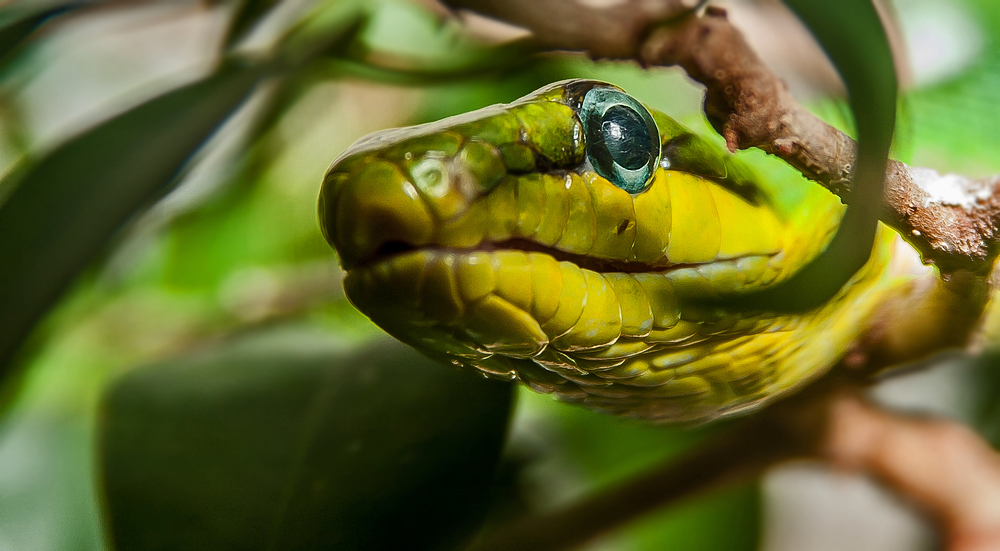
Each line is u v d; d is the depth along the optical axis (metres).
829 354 0.19
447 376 0.19
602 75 0.22
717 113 0.17
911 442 0.21
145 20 0.21
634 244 0.18
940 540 0.21
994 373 0.22
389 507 0.18
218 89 0.18
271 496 0.18
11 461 0.22
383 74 0.20
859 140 0.16
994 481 0.21
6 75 0.20
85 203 0.18
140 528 0.18
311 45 0.20
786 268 0.18
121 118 0.18
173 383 0.19
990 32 0.20
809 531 0.28
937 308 0.19
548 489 0.21
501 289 0.17
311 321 0.21
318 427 0.18
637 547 0.22
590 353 0.18
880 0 0.20
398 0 0.21
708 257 0.18
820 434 0.20
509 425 0.18
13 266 0.18
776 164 0.19
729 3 0.21
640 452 0.22
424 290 0.17
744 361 0.19
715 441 0.20
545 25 0.18
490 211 0.17
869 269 0.18
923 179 0.18
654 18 0.17
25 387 0.22
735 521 0.22
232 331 0.20
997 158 0.20
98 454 0.18
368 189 0.17
